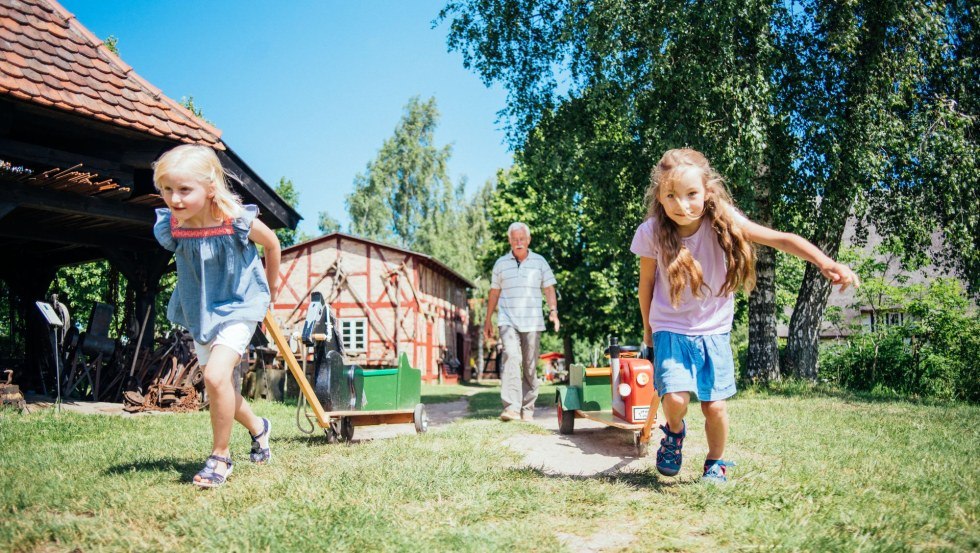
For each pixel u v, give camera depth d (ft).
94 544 8.13
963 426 19.25
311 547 7.82
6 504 9.78
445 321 111.86
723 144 33.12
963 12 39.58
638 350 17.63
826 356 46.60
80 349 34.17
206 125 30.27
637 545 8.13
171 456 14.14
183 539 8.22
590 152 41.29
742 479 11.42
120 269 36.88
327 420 16.15
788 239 10.55
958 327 42.98
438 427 22.00
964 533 8.18
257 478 11.51
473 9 49.60
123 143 28.94
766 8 32.48
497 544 7.95
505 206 102.12
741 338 125.70
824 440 16.15
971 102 38.32
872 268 51.83
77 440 18.31
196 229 11.62
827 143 33.27
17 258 47.26
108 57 28.76
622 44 35.01
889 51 34.27
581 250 94.63
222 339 11.46
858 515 8.98
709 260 11.37
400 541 8.04
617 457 15.26
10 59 24.34
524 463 14.03
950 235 38.09
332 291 90.68
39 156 25.50
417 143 147.74
